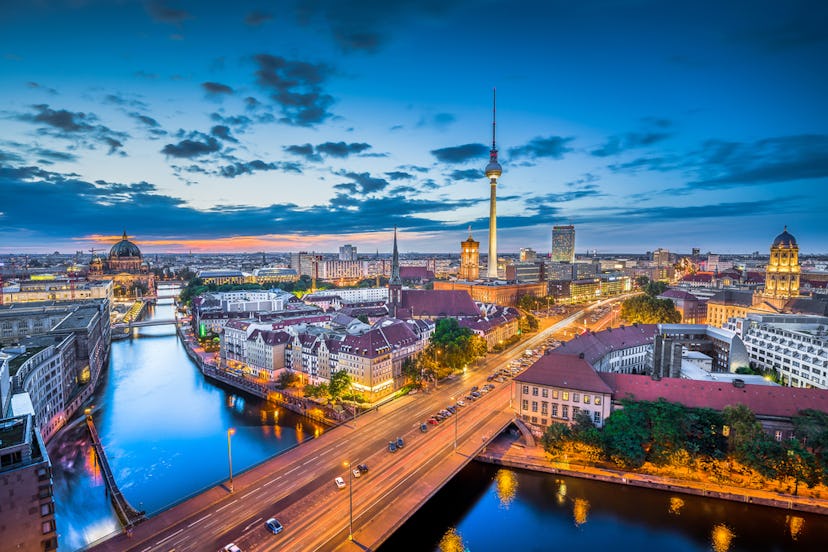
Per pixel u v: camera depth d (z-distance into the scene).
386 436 121.31
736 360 184.38
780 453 97.81
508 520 95.44
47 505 73.81
